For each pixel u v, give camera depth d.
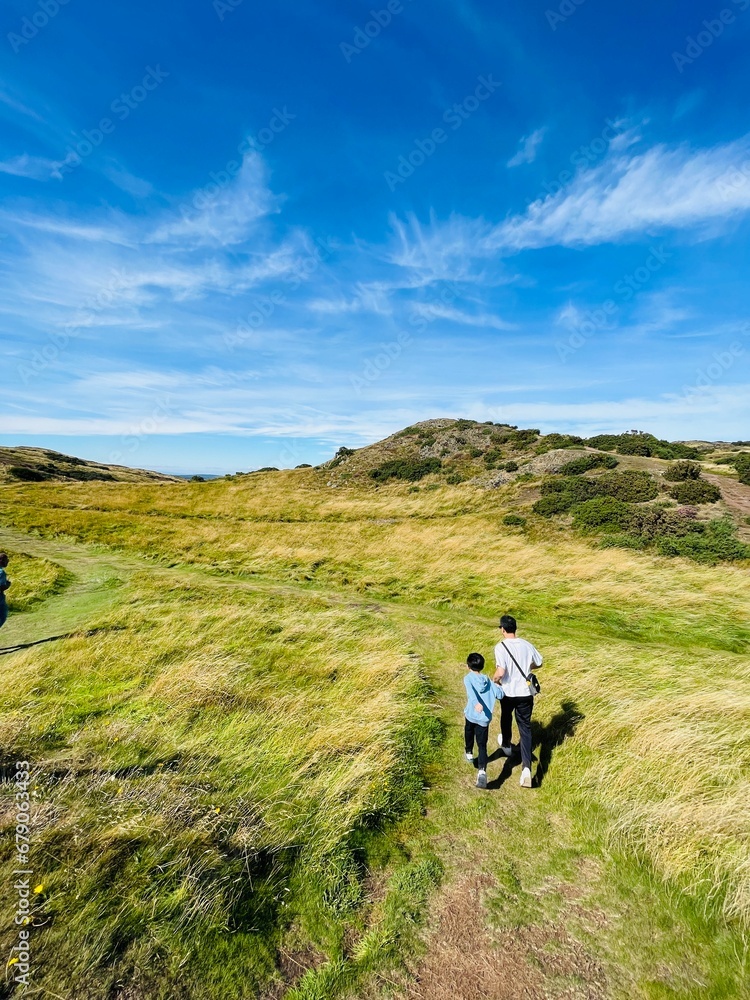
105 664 7.30
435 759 5.29
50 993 2.56
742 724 5.45
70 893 3.16
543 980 2.85
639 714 5.70
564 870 3.71
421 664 8.10
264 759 4.93
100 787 4.27
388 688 6.79
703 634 9.52
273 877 3.51
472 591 12.54
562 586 12.47
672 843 3.80
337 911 3.29
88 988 2.62
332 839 3.85
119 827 3.72
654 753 4.88
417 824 4.24
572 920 3.25
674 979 2.84
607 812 4.30
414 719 5.99
